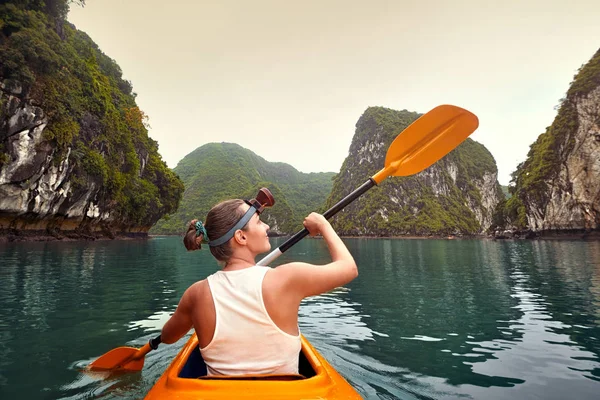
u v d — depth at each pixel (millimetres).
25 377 2643
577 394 2389
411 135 2291
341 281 1174
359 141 141250
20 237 27766
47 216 30781
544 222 56312
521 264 13031
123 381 2496
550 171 55312
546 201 55781
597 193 50406
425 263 14172
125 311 5020
